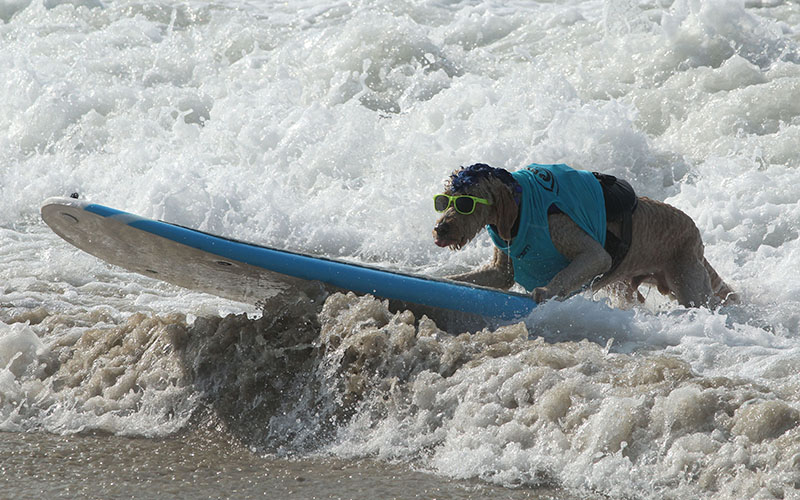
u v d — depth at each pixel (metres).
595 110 29.86
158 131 33.94
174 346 15.09
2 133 34.66
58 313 18.62
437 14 45.12
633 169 29.05
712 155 29.55
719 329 16.59
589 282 16.92
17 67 37.28
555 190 16.72
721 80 33.56
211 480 11.73
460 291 16.83
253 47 42.38
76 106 35.53
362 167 30.20
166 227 16.05
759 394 11.95
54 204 15.62
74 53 42.16
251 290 17.75
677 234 17.83
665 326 16.80
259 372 14.16
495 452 11.75
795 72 33.59
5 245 24.61
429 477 11.49
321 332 14.66
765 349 15.55
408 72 37.72
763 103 31.39
